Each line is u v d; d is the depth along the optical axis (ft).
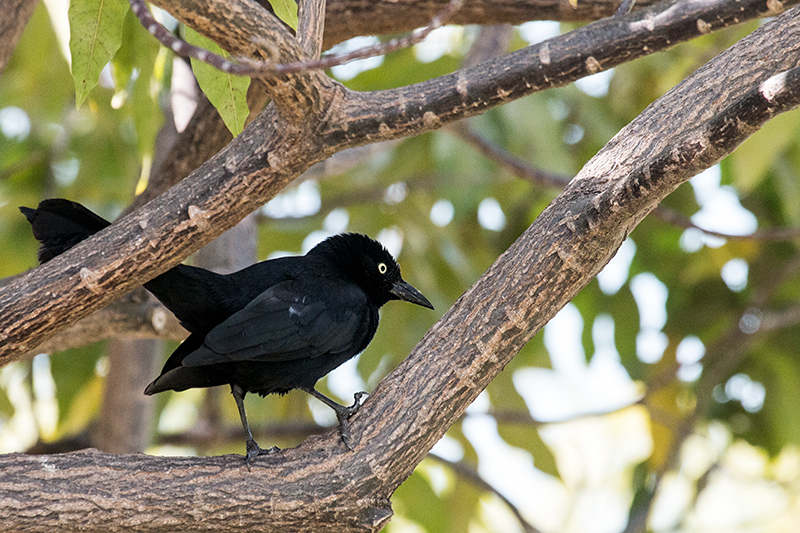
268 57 20.49
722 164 55.83
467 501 56.75
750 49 23.88
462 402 24.27
